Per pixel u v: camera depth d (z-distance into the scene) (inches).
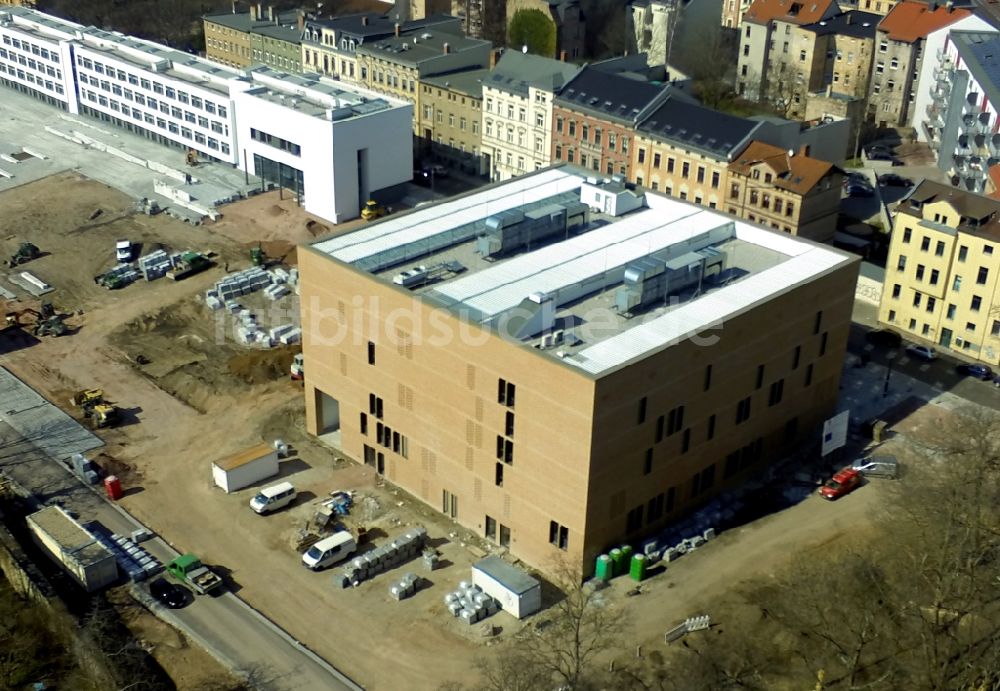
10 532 3282.5
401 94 6476.4
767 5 7096.5
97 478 3533.5
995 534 2970.0
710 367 3174.2
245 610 2999.5
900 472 3533.5
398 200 5767.7
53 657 2883.9
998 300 4138.8
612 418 2908.5
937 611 2647.6
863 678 2719.0
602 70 5890.8
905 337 4478.3
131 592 3070.9
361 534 3250.5
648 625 2925.7
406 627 2947.8
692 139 5044.3
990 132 5369.1
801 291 3388.3
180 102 6146.7
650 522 3240.7
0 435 3769.7
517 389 3009.4
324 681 2768.2
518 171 5969.5
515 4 7790.4
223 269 4977.9
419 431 3371.1
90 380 4121.6
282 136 5570.9
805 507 3412.9
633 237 3737.7
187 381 4077.3
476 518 3314.5
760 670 2773.1
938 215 4259.4
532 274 3432.6
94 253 5142.7
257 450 3565.5
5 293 4776.1
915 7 6633.9
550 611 2994.6
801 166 4731.8
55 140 6501.0
